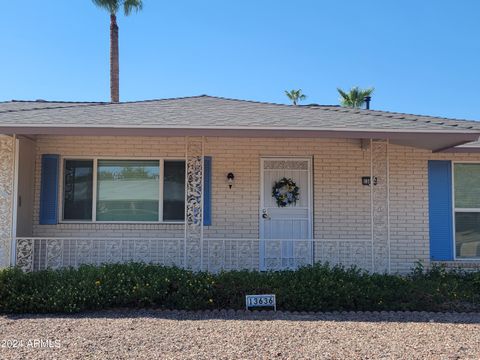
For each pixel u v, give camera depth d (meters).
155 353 5.32
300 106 10.92
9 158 8.48
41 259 9.54
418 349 5.53
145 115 8.63
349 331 6.32
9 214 8.42
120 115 8.60
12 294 7.26
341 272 8.20
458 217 10.12
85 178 9.86
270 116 8.82
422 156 10.07
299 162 10.18
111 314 7.19
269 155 10.05
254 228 9.89
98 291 7.39
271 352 5.37
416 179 10.05
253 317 7.11
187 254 8.83
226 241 9.78
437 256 9.98
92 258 9.20
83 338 5.88
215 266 9.21
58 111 8.99
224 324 6.63
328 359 5.14
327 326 6.58
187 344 5.65
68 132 7.80
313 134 7.93
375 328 6.50
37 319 6.86
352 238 9.91
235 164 10.00
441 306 7.70
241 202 9.93
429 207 10.03
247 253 9.68
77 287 7.43
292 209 10.09
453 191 10.09
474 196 10.16
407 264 9.91
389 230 9.17
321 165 10.02
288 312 7.44
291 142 10.04
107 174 9.88
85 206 9.80
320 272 8.15
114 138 9.88
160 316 7.09
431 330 6.43
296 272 8.25
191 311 7.40
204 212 9.81
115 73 23.83
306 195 10.12
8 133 7.83
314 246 9.66
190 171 8.85
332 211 9.95
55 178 9.63
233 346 5.58
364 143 9.83
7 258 8.38
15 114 8.55
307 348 5.52
